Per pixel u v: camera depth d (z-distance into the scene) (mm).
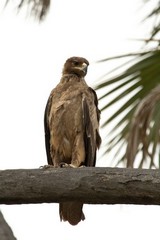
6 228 5016
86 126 11977
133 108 12258
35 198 8305
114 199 8156
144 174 8016
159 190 7945
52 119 12070
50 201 8344
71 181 8172
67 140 12047
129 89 12297
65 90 12305
